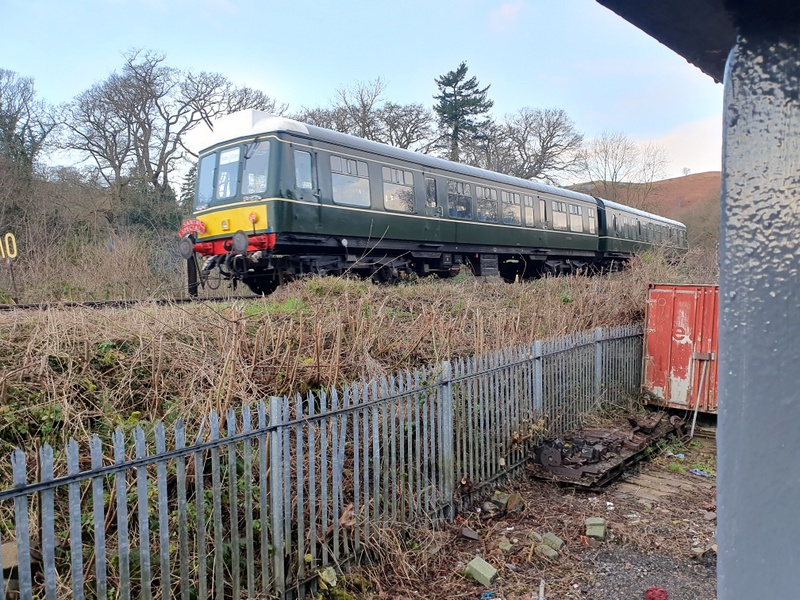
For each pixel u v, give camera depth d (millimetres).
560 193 18938
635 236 24297
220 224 10609
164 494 2836
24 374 4402
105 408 4324
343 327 5844
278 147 10055
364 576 3826
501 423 5449
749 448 932
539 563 4109
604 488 5523
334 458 3748
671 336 7930
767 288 917
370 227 11586
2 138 21234
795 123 888
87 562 3314
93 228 18156
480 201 14836
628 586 3832
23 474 2348
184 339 5250
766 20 896
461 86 41906
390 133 34719
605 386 7496
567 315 8234
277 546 3371
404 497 4297
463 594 3742
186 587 2945
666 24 970
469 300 8266
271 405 3357
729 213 945
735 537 944
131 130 27750
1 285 10508
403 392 4262
